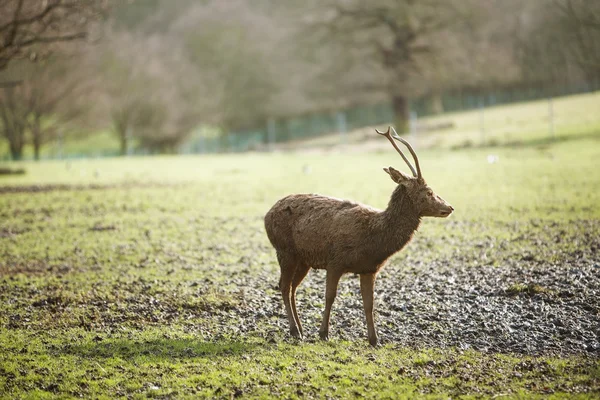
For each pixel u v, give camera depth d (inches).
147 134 5689.0
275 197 1908.2
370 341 754.2
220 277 1075.9
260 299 947.3
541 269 1021.2
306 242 760.3
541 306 863.7
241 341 778.8
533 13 5659.5
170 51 6515.8
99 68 5433.1
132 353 744.3
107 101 5398.6
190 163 3380.9
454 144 3385.8
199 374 681.0
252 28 6638.8
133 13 7623.0
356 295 949.2
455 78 4822.8
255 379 664.4
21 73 4650.6
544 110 4320.9
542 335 773.3
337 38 4781.0
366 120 6692.9
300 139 6092.5
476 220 1425.9
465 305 887.7
